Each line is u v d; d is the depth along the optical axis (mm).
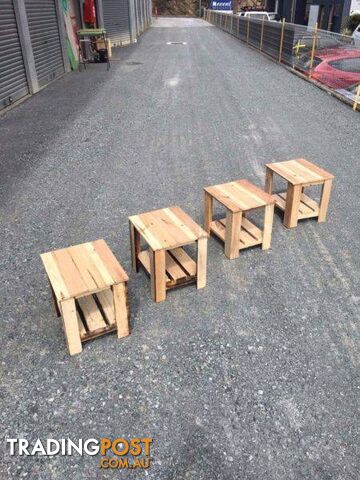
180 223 3863
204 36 29500
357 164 6793
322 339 3359
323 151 7340
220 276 4082
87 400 2863
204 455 2529
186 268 3912
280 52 16875
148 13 42906
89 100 10875
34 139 7996
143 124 8797
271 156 7082
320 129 8539
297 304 3730
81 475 2443
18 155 7191
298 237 4742
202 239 3652
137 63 16812
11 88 10523
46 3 13266
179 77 13633
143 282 4016
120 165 6699
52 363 3152
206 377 3025
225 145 7566
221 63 16672
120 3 23328
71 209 5320
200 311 3648
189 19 61000
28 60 11445
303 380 3004
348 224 5023
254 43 22281
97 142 7766
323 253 4457
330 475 2436
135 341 3344
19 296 3830
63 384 2979
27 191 5832
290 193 4695
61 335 3412
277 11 37812
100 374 3057
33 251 4465
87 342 3334
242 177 6250
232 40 26516
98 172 6441
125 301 3221
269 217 4285
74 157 7059
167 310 3660
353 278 4074
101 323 3314
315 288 3932
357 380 3008
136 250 4066
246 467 2467
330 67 12109
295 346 3291
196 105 10234
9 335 3410
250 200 4246
